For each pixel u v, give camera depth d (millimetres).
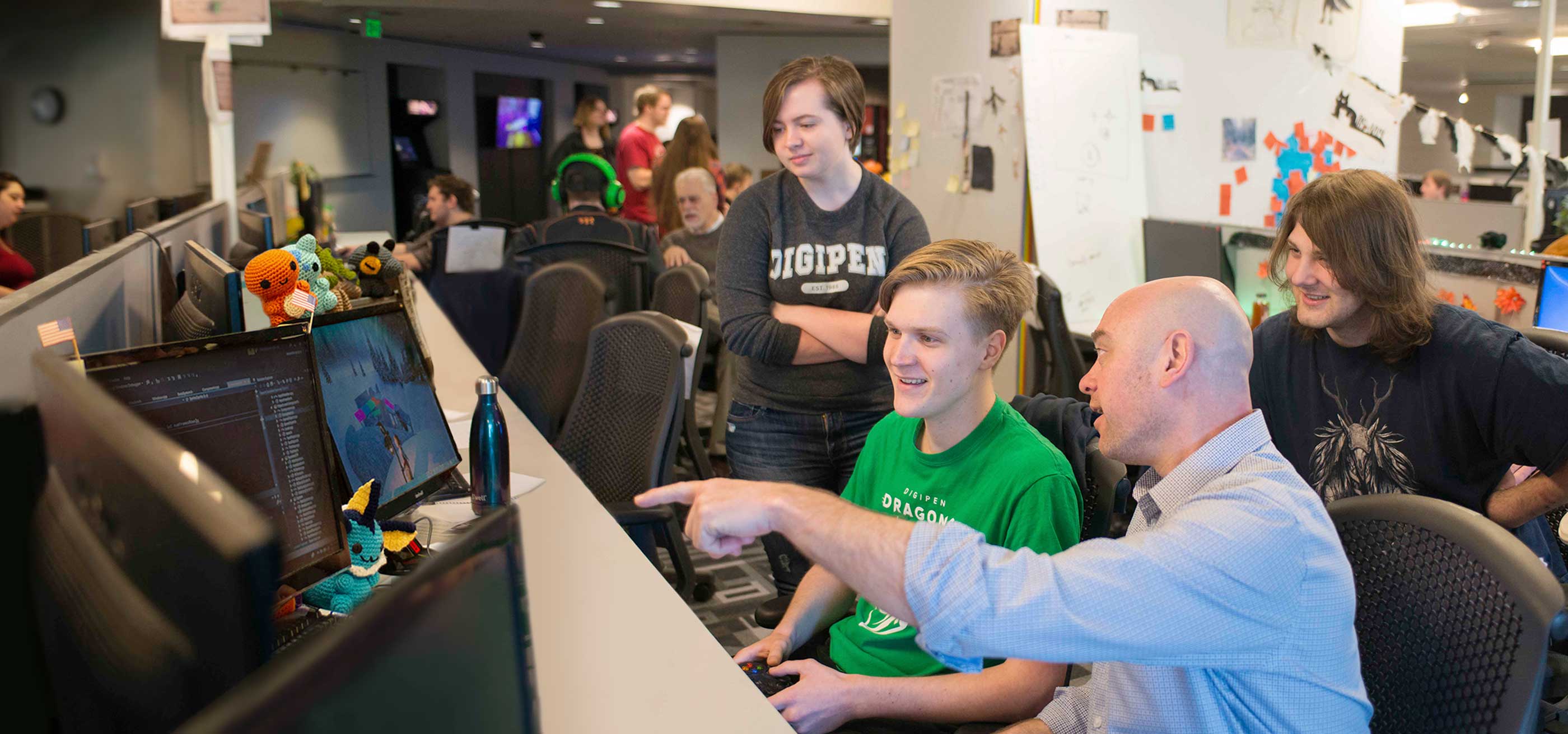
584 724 1167
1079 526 1478
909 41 5012
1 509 873
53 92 8672
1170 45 4590
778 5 8727
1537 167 4660
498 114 14047
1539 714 1041
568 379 3512
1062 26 4414
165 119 8969
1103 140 4465
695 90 18250
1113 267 4547
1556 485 1566
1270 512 1010
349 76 11328
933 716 1429
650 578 1603
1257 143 4770
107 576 822
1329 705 1054
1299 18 4695
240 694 451
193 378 1251
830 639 1765
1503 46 7547
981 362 1528
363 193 11727
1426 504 1191
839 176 2146
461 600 631
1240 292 4129
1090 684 1298
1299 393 1841
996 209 4586
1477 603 1105
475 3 8633
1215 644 985
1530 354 1568
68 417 874
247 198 4344
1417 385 1663
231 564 719
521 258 4477
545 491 2055
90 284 1595
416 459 1844
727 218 2258
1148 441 1158
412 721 572
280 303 1649
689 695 1241
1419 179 7266
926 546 964
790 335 2123
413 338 1991
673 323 2430
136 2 8719
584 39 11945
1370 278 1620
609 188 5141
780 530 1027
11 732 854
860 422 2213
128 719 842
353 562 1495
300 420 1400
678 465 4508
